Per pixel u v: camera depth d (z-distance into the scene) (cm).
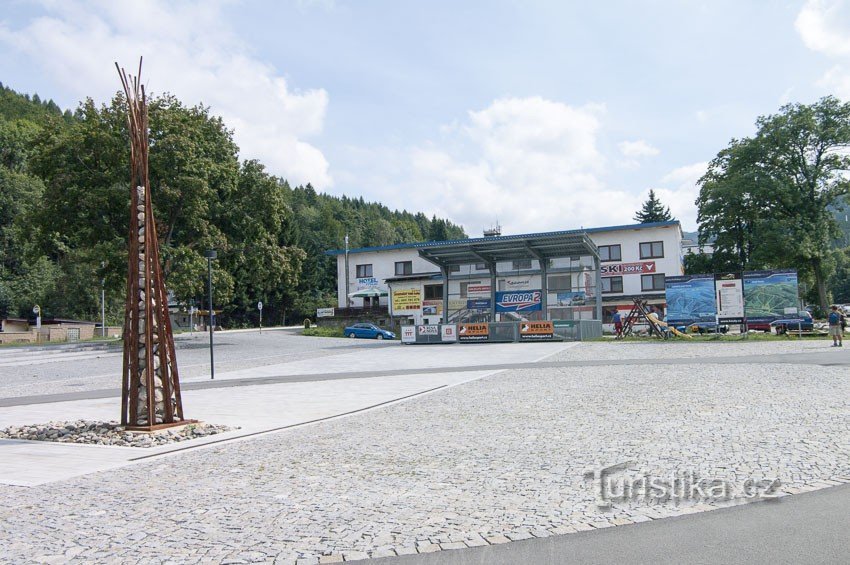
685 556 480
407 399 1520
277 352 3738
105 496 706
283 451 944
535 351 3078
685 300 3581
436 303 6469
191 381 2161
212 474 806
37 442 1070
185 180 4041
